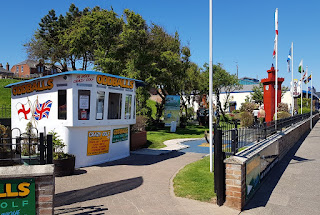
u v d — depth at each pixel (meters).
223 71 29.34
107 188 6.57
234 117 28.39
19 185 3.79
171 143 14.48
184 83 25.88
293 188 7.11
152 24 21.22
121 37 20.50
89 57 31.73
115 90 9.95
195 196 5.97
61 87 8.74
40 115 9.43
